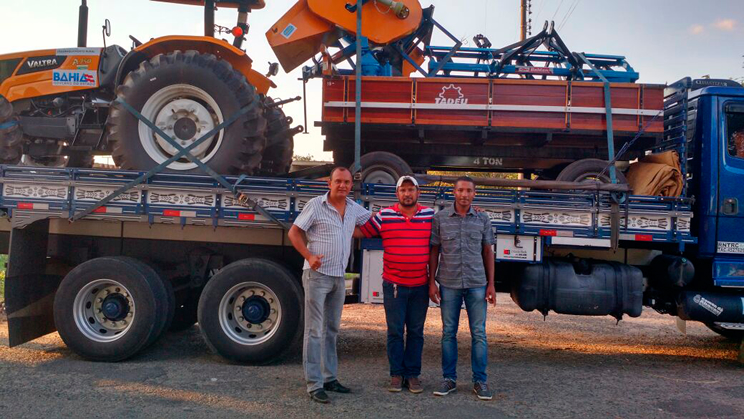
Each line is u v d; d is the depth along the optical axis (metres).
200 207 5.43
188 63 5.66
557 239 5.50
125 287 5.41
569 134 6.09
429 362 5.76
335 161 6.81
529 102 5.96
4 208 5.49
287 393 4.50
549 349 6.71
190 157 5.54
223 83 5.67
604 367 5.77
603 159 6.58
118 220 5.52
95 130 6.45
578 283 5.61
